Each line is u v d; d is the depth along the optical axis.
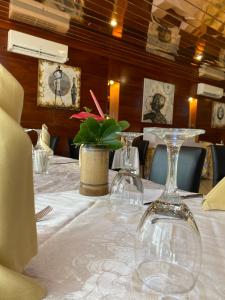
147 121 6.88
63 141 5.28
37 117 4.93
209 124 8.77
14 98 0.47
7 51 4.52
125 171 1.04
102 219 0.83
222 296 0.46
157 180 1.72
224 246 0.67
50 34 4.94
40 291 0.44
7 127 0.43
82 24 4.93
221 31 5.01
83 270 0.53
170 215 0.54
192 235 0.52
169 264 0.52
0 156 0.42
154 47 6.12
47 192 1.15
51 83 5.04
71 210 0.91
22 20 4.45
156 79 7.02
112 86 6.27
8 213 0.43
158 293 0.45
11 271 0.43
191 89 8.00
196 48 6.14
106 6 4.25
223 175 1.94
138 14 4.49
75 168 1.82
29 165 0.47
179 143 0.58
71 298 0.44
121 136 1.12
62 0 4.04
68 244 0.65
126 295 0.45
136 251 0.55
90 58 5.61
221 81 8.89
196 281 0.50
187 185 1.55
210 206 0.96
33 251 0.51
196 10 4.20
